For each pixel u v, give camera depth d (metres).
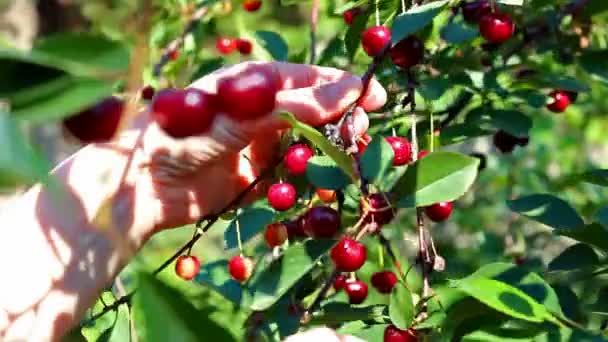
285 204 0.53
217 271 0.64
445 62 0.72
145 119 0.51
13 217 0.52
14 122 0.22
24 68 0.25
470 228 1.21
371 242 0.78
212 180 0.55
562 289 0.58
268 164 0.56
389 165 0.49
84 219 0.51
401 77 0.67
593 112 1.48
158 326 0.27
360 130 0.53
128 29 0.29
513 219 1.15
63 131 0.33
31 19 1.68
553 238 1.10
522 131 0.69
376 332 0.55
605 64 0.76
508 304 0.43
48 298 0.51
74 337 0.61
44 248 0.51
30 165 0.22
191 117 0.39
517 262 0.92
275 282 0.50
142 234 0.54
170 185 0.53
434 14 0.52
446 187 0.47
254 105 0.40
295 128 0.46
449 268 0.81
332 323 0.59
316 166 0.50
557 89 0.74
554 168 1.53
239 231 0.60
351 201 0.65
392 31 0.52
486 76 0.71
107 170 0.51
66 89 0.24
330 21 0.99
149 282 0.27
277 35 0.83
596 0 0.76
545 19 0.80
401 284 0.52
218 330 0.27
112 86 0.25
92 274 0.52
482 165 0.78
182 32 0.95
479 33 0.69
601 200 1.07
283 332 0.58
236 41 0.97
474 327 0.48
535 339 0.45
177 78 0.93
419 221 0.57
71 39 0.24
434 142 0.70
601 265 0.59
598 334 0.45
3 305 0.50
